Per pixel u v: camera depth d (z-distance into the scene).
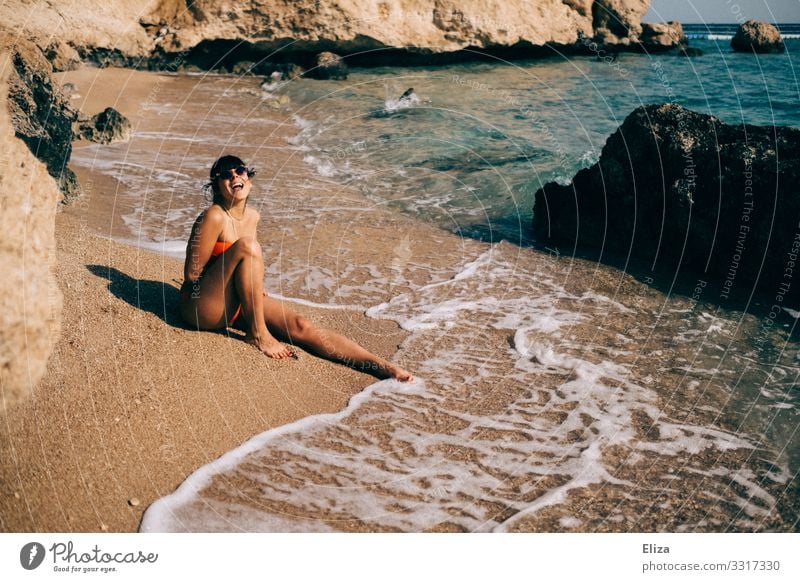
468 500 3.27
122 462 3.27
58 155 6.81
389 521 3.11
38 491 3.03
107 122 10.53
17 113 6.25
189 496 3.16
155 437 3.46
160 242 6.20
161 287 4.93
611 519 3.18
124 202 7.38
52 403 3.44
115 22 17.50
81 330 4.08
